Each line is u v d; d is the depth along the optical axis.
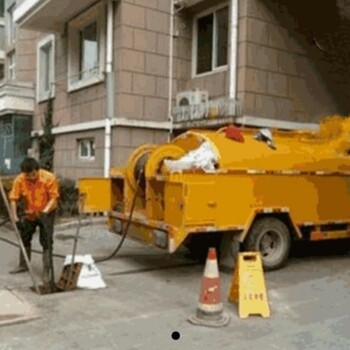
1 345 4.63
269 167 7.71
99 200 8.63
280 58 12.18
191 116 12.38
